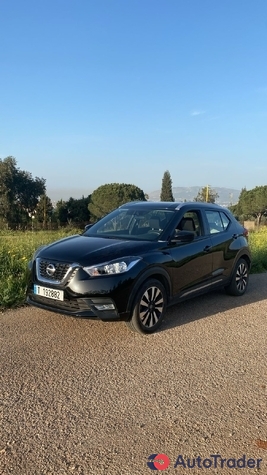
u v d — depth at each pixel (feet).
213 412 11.67
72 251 17.46
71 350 15.67
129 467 9.22
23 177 226.79
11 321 18.80
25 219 203.31
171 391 12.82
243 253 25.05
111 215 22.70
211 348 16.47
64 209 206.08
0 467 9.08
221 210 24.82
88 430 10.60
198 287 21.08
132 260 16.93
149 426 10.87
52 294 16.81
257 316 21.12
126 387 12.95
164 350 16.05
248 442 10.30
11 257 27.53
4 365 14.15
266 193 208.54
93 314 16.08
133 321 16.99
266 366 14.93
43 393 12.37
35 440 10.10
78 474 8.94
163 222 20.22
